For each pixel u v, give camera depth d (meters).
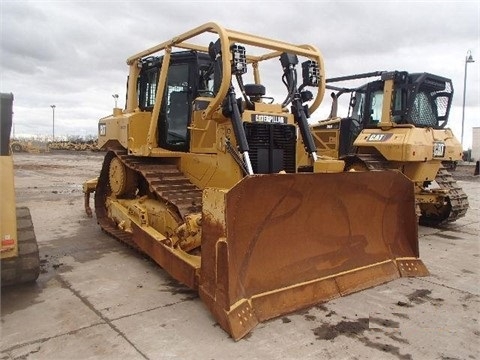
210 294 3.57
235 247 3.50
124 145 5.95
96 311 3.77
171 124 5.67
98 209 7.11
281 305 3.70
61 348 3.12
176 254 4.19
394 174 4.57
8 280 3.99
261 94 5.06
